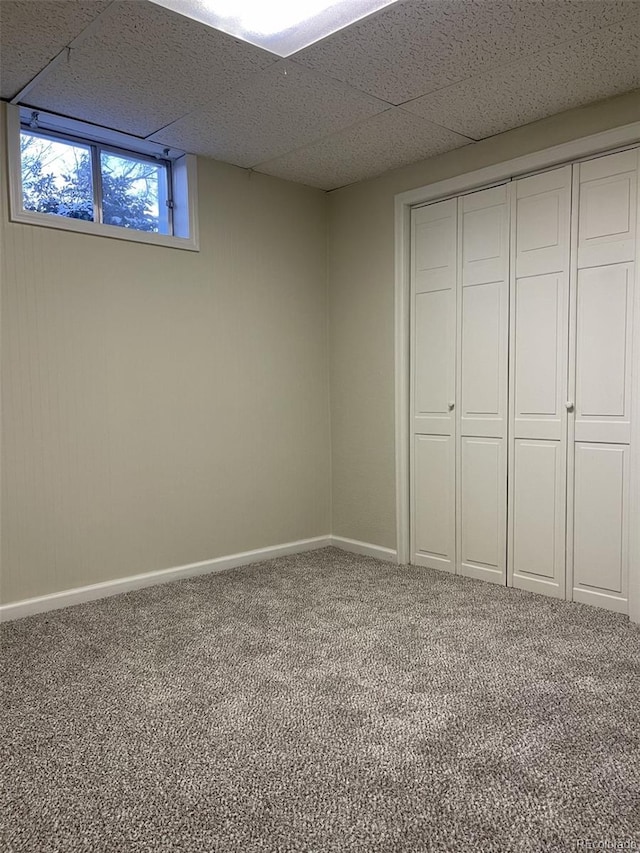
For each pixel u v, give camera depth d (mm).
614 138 2693
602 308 2811
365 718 1903
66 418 2973
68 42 2252
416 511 3672
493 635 2551
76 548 3018
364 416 3906
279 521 3893
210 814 1478
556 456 3004
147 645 2484
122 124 2977
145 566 3275
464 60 2395
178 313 3373
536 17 2104
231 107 2801
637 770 1627
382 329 3760
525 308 3092
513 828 1420
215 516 3570
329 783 1586
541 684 2111
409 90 2643
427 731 1825
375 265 3783
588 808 1483
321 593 3137
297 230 3924
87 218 3133
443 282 3451
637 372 2652
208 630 2639
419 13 2076
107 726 1875
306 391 4016
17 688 2125
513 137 3066
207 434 3520
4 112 2734
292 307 3918
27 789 1582
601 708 1947
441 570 3551
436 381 3518
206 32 2189
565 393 2953
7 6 2020
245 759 1696
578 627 2629
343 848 1364
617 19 2115
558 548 3016
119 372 3150
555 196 2955
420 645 2457
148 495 3279
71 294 2973
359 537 3988
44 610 2896
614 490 2801
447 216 3416
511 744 1754
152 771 1648
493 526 3283
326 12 2066
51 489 2930
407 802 1512
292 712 1945
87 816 1478
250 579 3393
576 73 2502
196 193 3406
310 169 3639
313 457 4070
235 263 3615
